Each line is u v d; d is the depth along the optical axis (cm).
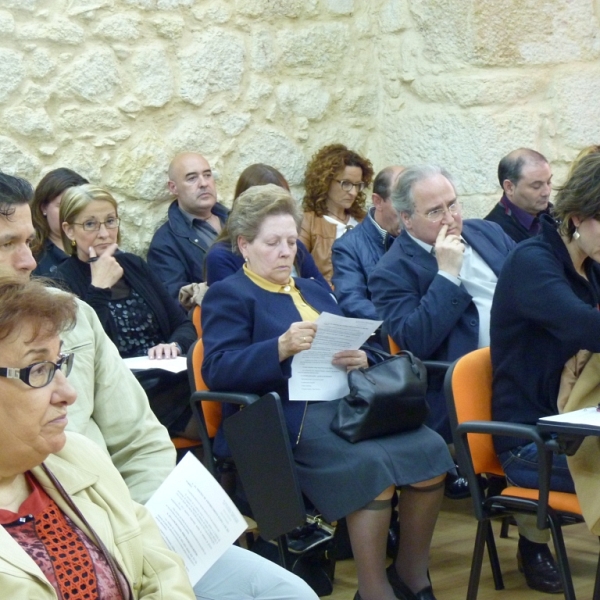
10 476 156
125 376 226
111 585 157
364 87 542
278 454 259
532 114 508
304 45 515
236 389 279
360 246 430
